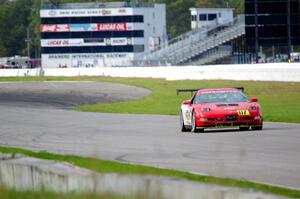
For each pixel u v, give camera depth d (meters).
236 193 22.22
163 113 86.88
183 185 23.27
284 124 65.38
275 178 33.31
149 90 133.62
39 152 42.19
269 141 50.00
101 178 24.91
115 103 108.44
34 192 28.20
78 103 112.94
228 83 130.25
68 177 26.89
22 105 109.44
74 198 25.30
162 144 50.75
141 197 22.89
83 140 56.34
